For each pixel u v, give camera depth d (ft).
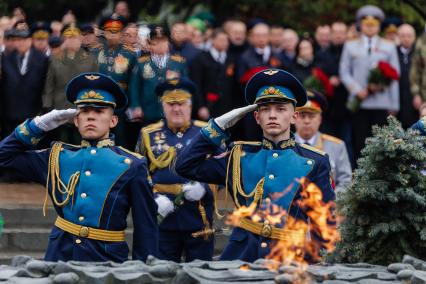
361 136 102.89
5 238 81.76
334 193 57.26
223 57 102.22
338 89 102.94
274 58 102.32
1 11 134.51
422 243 47.55
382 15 103.86
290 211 56.44
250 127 100.48
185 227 71.82
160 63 88.79
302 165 57.06
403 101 103.60
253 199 56.65
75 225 57.16
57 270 40.14
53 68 93.35
